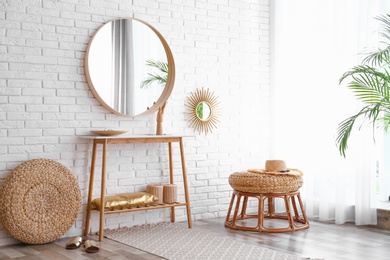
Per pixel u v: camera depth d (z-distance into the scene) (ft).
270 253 12.57
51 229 13.96
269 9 18.90
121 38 15.60
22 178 13.65
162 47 16.42
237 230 15.38
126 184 15.88
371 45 15.61
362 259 12.06
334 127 16.52
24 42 14.17
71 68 14.88
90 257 12.48
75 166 14.97
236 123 18.12
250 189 15.02
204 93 17.34
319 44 16.93
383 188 16.49
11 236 13.85
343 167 16.12
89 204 14.82
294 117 17.92
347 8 16.16
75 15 14.92
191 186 17.12
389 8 16.34
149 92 16.14
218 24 17.69
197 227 15.85
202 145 17.38
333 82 16.55
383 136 16.24
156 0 16.38
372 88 14.71
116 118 15.69
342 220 16.12
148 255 12.59
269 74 18.90
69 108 14.87
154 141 15.24
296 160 17.81
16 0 14.06
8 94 13.98
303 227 15.40
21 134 14.15
